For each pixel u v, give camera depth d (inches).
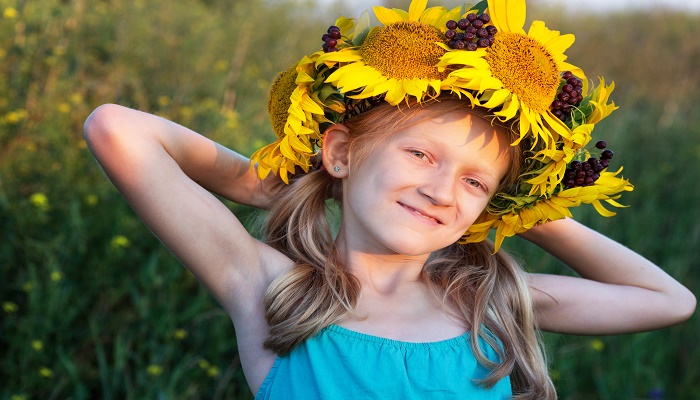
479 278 69.6
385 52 59.1
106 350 117.3
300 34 226.7
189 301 122.6
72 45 168.9
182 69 178.7
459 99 60.9
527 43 59.7
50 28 166.7
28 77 153.9
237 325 65.9
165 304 115.6
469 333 65.7
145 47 174.9
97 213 124.9
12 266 119.4
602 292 73.7
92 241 123.1
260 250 66.7
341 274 65.2
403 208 60.8
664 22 297.0
